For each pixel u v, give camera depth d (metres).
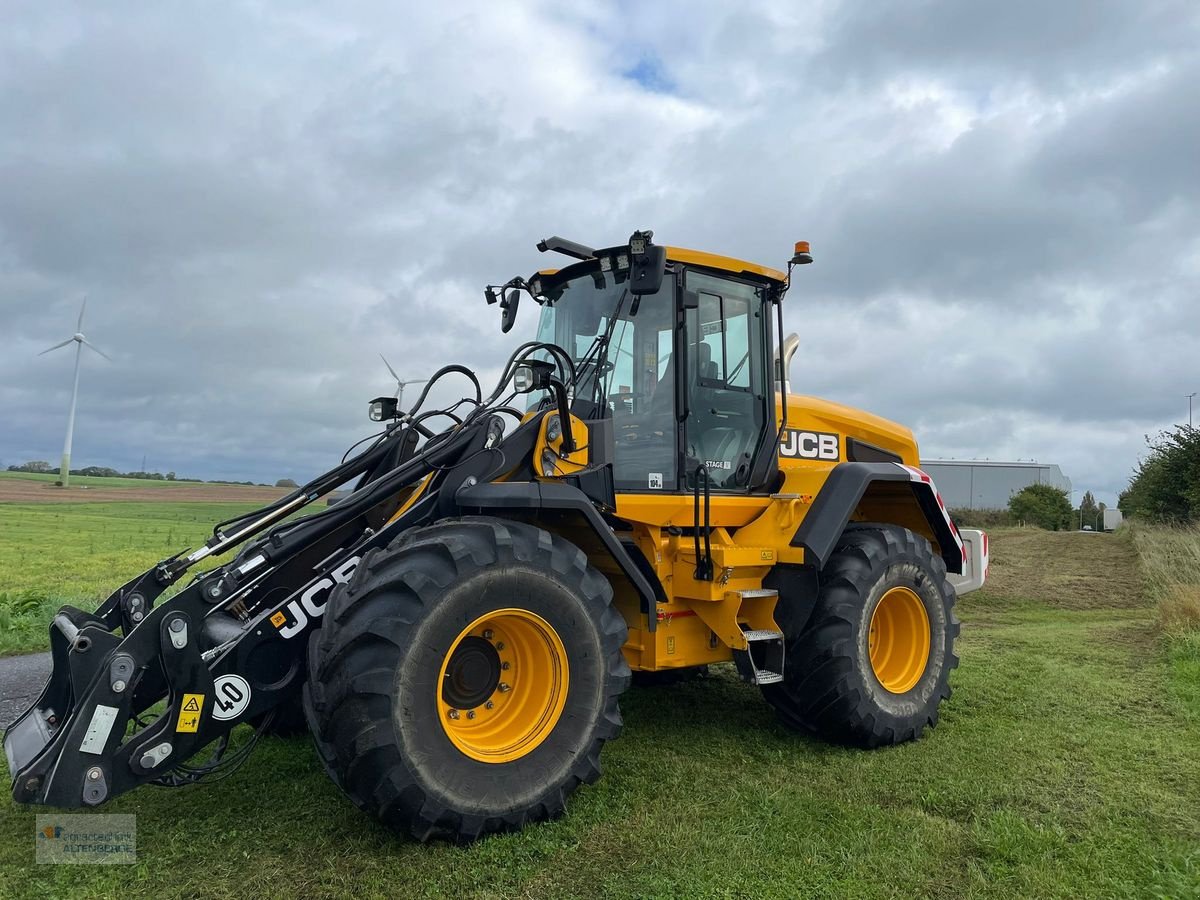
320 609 3.43
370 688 2.95
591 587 3.50
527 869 2.97
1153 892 2.84
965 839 3.29
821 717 4.49
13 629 7.76
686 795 3.72
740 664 4.48
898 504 5.62
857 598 4.54
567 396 3.92
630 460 4.27
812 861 3.07
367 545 3.56
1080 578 13.45
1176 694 5.52
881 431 5.88
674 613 4.42
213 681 3.13
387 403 4.35
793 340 5.70
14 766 2.97
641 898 2.78
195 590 3.09
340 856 3.05
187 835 3.21
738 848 3.17
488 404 3.79
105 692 2.87
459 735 3.30
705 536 4.27
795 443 5.34
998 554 16.83
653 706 5.31
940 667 4.88
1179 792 3.80
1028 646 7.39
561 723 3.38
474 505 3.50
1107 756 4.30
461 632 3.16
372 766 2.96
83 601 9.01
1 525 26.61
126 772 2.92
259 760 4.05
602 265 4.02
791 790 3.80
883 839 3.27
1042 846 3.18
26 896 2.75
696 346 4.57
